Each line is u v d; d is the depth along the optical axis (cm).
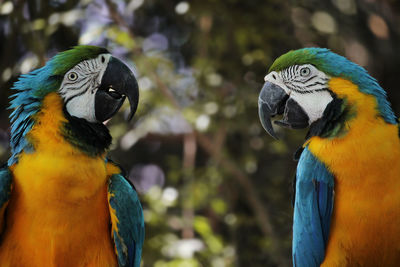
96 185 415
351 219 416
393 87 977
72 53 440
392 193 405
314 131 452
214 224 852
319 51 462
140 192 805
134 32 877
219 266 739
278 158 859
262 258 826
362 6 890
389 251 414
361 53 892
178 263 697
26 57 747
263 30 828
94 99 439
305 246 448
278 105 472
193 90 830
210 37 841
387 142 411
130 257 439
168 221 761
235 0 805
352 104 427
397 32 929
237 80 837
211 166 847
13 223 401
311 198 438
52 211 397
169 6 859
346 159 417
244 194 849
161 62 809
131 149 948
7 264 402
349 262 424
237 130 836
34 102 422
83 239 408
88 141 422
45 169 398
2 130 864
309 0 853
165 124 823
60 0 771
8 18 736
